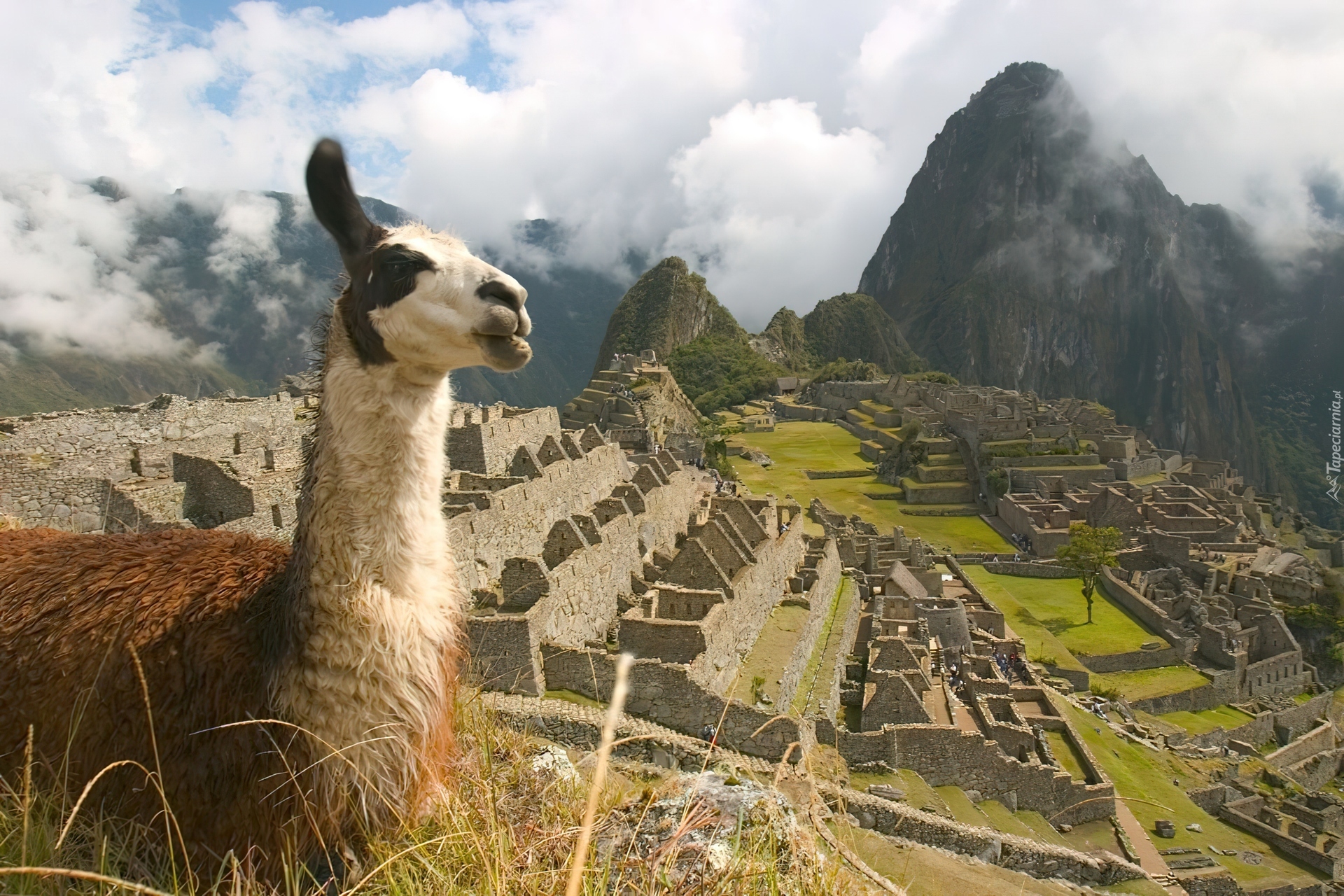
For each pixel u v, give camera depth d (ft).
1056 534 248.73
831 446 393.91
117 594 13.53
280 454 69.82
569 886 6.52
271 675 12.59
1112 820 88.89
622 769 30.71
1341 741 173.58
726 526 99.86
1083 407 501.15
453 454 92.43
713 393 578.25
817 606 110.93
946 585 172.14
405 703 12.99
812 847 16.03
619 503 94.07
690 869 14.40
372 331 12.49
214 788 12.48
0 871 8.57
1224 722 164.04
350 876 12.78
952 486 306.96
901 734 83.66
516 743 18.95
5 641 13.37
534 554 81.15
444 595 14.17
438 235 13.47
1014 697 114.83
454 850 13.12
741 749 62.85
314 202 12.87
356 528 12.80
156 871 12.43
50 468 53.52
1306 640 204.13
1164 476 328.49
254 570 13.96
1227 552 238.27
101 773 11.00
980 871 38.73
